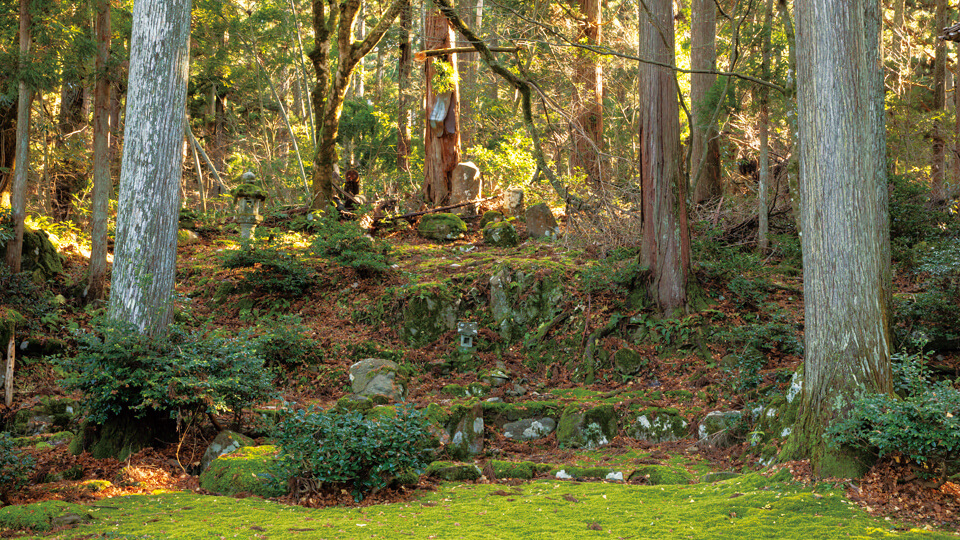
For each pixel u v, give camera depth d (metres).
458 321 11.62
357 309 11.74
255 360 7.59
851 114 6.06
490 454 8.06
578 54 17.25
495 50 14.32
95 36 11.94
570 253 13.45
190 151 30.14
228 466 6.56
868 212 6.03
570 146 17.69
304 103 29.14
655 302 11.06
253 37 24.72
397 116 26.00
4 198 13.37
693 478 6.67
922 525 4.84
